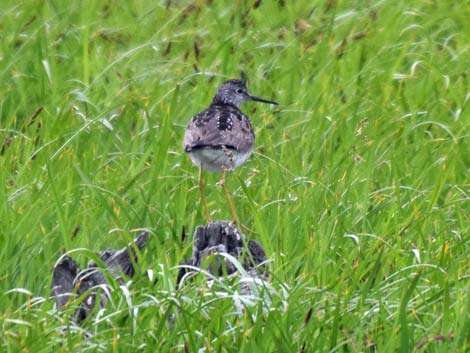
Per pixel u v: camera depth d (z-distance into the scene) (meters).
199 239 12.24
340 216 13.20
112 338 10.48
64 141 15.79
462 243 12.38
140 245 12.55
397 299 11.46
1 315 10.97
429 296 11.55
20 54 18.80
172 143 15.88
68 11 21.09
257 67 19.03
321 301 11.05
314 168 14.92
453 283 11.59
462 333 10.64
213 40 20.11
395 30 20.58
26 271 12.12
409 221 13.09
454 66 19.45
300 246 12.74
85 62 18.19
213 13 20.48
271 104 17.77
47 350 10.35
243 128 14.34
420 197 14.13
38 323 10.44
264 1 21.64
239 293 11.28
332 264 12.30
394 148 15.44
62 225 12.47
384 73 18.64
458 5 21.80
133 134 16.05
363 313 10.97
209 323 10.41
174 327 10.62
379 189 14.54
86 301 11.62
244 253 11.86
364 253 12.27
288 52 19.50
